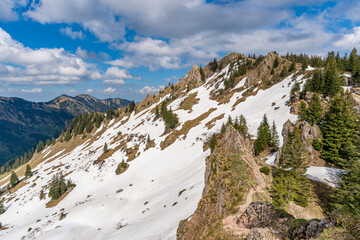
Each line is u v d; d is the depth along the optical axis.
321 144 43.00
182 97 179.38
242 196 22.56
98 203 74.50
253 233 14.35
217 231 18.89
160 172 88.44
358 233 10.17
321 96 65.56
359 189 22.81
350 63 98.12
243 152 29.83
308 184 25.95
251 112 97.69
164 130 127.69
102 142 168.38
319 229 12.13
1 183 173.75
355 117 42.97
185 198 48.81
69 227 61.28
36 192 111.19
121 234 47.19
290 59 172.88
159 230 39.41
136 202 70.19
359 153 29.17
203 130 107.62
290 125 52.78
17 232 73.56
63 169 135.12
